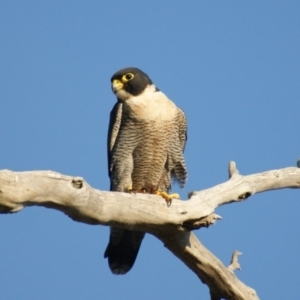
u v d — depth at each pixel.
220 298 13.12
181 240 12.18
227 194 12.52
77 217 10.52
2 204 9.20
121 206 11.02
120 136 14.34
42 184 9.55
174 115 14.19
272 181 13.27
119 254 14.16
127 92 14.15
